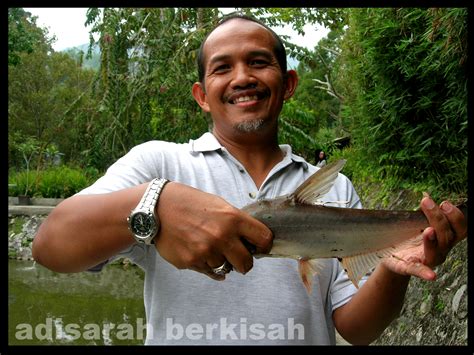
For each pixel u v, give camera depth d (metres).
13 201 15.69
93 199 1.54
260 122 2.00
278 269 1.90
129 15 11.31
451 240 1.60
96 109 11.66
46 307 8.52
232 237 1.39
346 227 1.72
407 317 4.99
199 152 2.06
